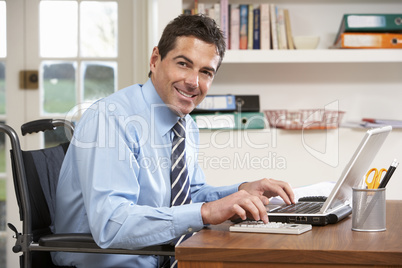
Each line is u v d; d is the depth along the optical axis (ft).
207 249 3.42
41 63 10.54
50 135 10.34
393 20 9.29
